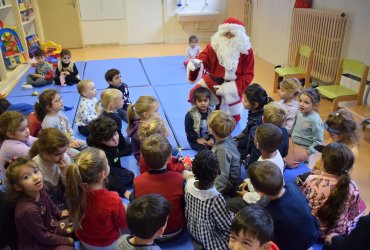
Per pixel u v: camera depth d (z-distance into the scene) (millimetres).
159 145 1565
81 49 6734
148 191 1576
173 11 6867
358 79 3604
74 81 4113
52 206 1677
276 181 1323
